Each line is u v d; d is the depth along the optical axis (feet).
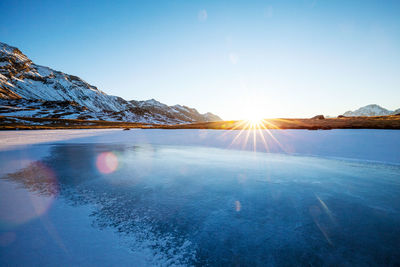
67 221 21.97
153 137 128.47
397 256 16.25
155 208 25.27
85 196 29.19
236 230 20.26
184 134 142.61
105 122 383.24
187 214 23.67
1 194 29.86
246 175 40.16
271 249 17.30
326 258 16.08
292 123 178.91
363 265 15.30
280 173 41.50
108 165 49.37
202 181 36.32
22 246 17.48
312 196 28.89
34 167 47.06
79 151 72.64
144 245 17.88
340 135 100.32
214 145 89.30
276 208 25.14
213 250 17.17
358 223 21.42
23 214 23.53
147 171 43.65
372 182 34.86
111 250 17.13
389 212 23.72
